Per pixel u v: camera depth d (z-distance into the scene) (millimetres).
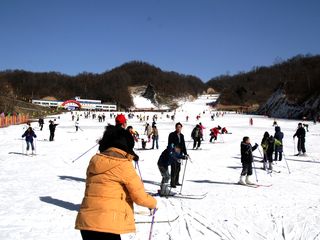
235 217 8430
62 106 124875
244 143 12469
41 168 15625
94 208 3617
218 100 167500
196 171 15406
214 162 18234
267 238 7082
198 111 129750
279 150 18500
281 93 109312
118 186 3699
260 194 10930
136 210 8695
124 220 3643
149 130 28875
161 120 75938
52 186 11570
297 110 95125
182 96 197000
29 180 12664
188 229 7492
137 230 7285
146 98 186875
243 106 153625
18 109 85438
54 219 7961
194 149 24266
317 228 7684
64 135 36031
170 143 10664
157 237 6930
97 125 54875
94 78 187125
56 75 189875
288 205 9602
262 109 116438
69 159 18781
